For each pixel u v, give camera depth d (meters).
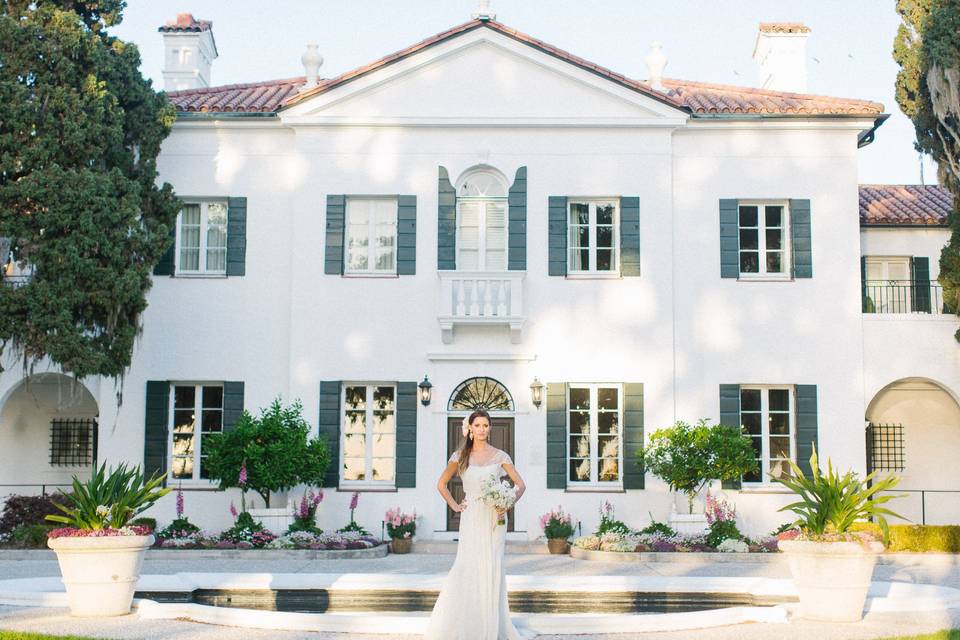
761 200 22.94
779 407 22.67
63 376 23.23
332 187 22.73
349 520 21.95
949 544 20.50
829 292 22.62
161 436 22.41
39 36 20.33
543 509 21.92
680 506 21.84
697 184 22.89
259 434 20.56
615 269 22.78
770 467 22.50
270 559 19.23
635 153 22.72
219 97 24.39
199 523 22.14
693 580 14.23
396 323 22.44
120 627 11.36
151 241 20.89
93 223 20.00
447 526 21.97
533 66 22.77
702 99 24.08
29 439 24.55
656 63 24.34
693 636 11.12
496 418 22.23
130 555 12.27
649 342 22.34
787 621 12.01
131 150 21.69
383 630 11.50
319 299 22.50
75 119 20.17
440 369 22.34
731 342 22.55
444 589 10.35
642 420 22.16
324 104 22.70
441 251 22.52
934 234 24.69
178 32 27.89
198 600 13.63
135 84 21.33
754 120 22.75
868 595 13.40
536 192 22.67
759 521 21.98
